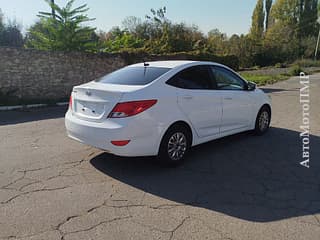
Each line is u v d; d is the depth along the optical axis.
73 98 4.41
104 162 4.52
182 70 4.56
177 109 4.28
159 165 4.41
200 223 2.92
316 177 4.05
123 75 4.56
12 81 10.48
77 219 2.97
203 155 4.92
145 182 3.85
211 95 4.83
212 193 3.57
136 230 2.79
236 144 5.54
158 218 3.00
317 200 3.40
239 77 5.70
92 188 3.66
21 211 3.10
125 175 4.06
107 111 3.89
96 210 3.14
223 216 3.05
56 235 2.71
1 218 2.96
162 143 4.18
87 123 4.06
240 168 4.36
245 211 3.15
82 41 13.76
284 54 41.25
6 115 8.38
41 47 13.42
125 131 3.77
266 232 2.77
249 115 5.78
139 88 3.97
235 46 39.25
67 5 13.19
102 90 3.96
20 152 4.95
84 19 13.46
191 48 26.45
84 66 12.24
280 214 3.10
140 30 30.94
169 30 28.16
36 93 11.11
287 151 5.14
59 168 4.27
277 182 3.89
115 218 3.00
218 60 21.34
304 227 2.86
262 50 40.06
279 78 21.64
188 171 4.23
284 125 7.09
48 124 7.14
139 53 14.02
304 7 51.22
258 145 5.48
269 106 6.39
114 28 27.97
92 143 4.04
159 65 4.70
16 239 2.63
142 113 3.86
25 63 10.70
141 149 3.95
